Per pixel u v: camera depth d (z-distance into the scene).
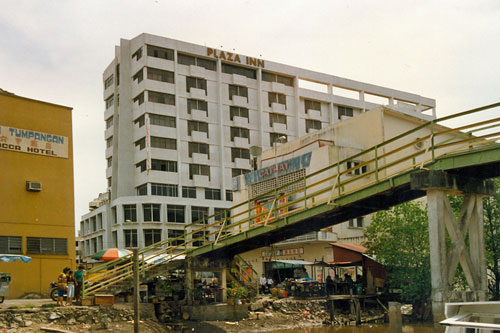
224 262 31.42
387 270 32.31
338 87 89.94
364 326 29.25
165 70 73.44
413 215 31.20
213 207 73.31
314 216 25.11
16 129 32.41
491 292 29.91
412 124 45.00
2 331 21.39
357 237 43.06
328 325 29.66
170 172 71.88
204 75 76.25
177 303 29.52
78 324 23.91
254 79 81.38
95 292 28.14
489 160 19.16
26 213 32.06
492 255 29.44
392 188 22.12
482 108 19.25
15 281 30.88
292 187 43.03
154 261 29.83
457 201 30.00
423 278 30.64
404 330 27.03
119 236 68.06
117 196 72.69
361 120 44.09
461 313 13.11
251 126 79.56
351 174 41.47
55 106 34.38
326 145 40.88
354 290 35.28
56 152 33.94
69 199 33.97
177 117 73.12
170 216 69.56
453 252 20.53
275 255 46.72
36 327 22.42
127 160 73.38
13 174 31.92
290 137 82.69
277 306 31.53
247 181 47.62
